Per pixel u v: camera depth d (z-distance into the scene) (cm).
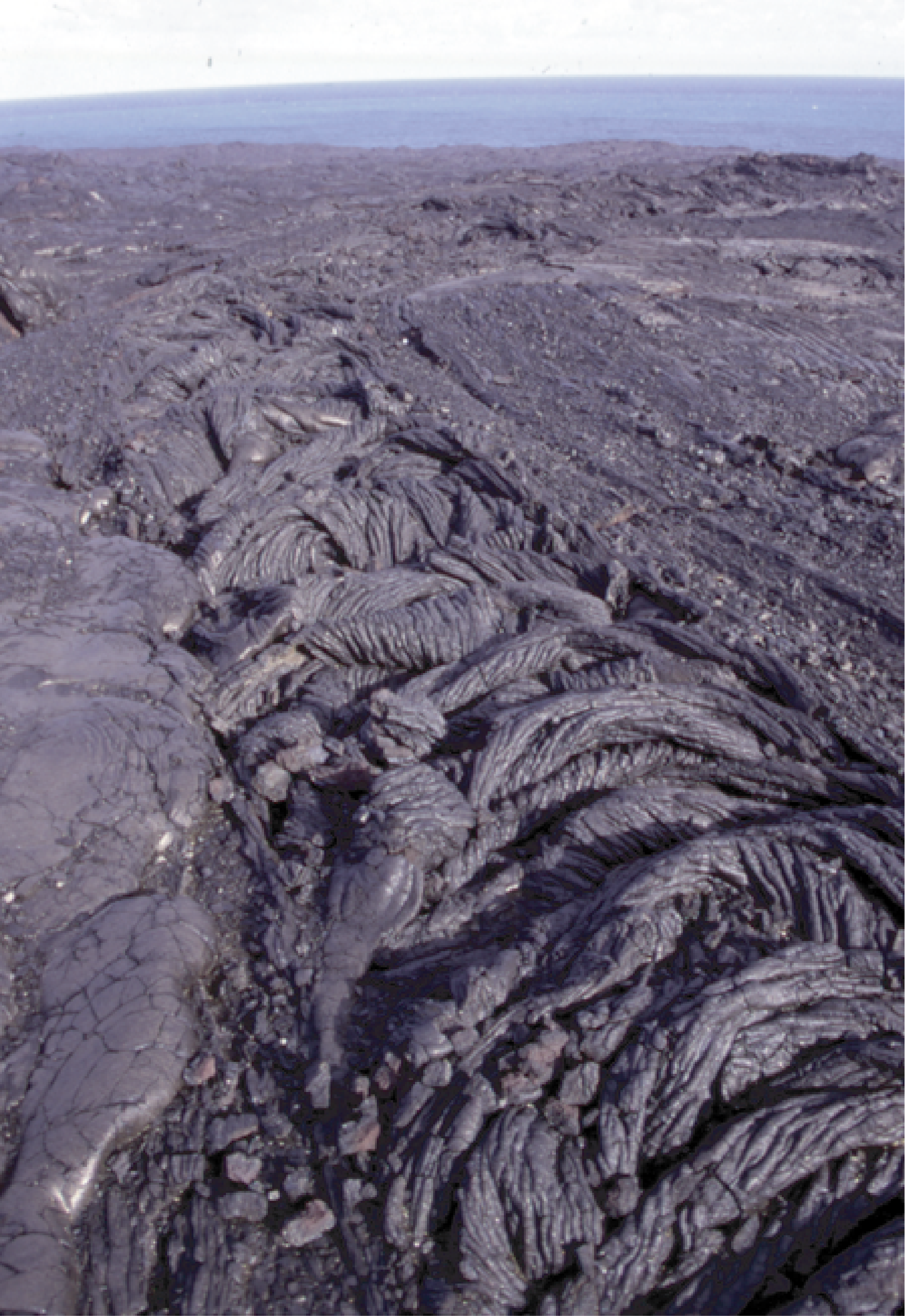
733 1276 353
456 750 660
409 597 852
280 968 521
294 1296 371
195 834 639
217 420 1195
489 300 1830
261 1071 468
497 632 789
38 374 1461
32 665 767
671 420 1303
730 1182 373
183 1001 502
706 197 2848
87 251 2330
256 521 958
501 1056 441
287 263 2050
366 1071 456
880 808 555
